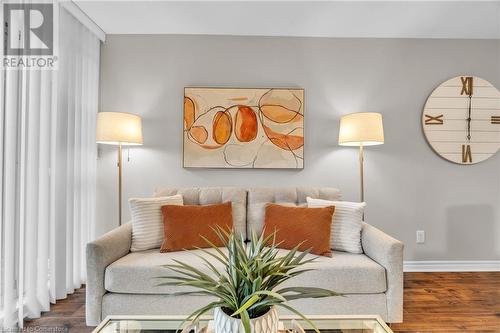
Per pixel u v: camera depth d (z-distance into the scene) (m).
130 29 2.62
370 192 2.76
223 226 1.96
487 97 2.75
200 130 2.68
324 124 2.74
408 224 2.75
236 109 2.69
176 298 1.58
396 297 1.60
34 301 1.84
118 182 2.66
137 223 1.91
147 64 2.71
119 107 2.69
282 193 2.21
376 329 1.24
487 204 2.77
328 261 1.69
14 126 1.70
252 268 0.85
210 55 2.72
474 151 2.74
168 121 2.71
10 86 1.69
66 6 2.14
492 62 2.79
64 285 2.13
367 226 1.96
